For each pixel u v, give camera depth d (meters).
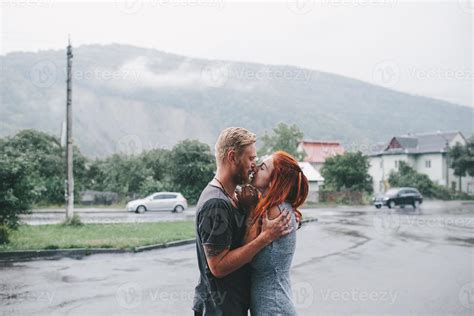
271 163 2.44
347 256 9.86
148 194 33.78
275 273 2.29
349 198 39.97
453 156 50.50
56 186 31.64
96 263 9.16
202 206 2.29
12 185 12.33
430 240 12.99
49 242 11.20
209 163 34.50
